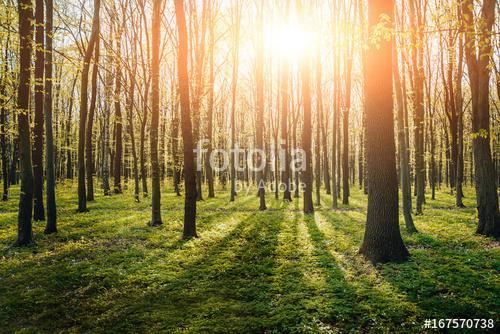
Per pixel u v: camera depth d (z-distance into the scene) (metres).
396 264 8.76
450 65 24.45
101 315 6.67
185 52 12.29
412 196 29.75
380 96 9.34
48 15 14.20
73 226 14.27
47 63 14.05
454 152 28.09
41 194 15.66
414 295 6.86
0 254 10.27
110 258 9.80
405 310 6.26
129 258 9.83
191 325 6.18
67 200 23.78
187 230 12.35
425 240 11.30
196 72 25.72
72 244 11.34
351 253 10.01
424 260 9.02
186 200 12.45
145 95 24.58
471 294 6.75
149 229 13.77
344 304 6.63
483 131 8.46
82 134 18.47
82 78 18.27
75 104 41.69
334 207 21.75
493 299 6.49
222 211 19.83
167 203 23.27
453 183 31.05
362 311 6.32
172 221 15.49
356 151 49.91
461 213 17.94
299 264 9.34
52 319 6.66
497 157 36.59
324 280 7.95
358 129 43.59
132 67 25.80
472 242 10.91
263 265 9.31
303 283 7.86
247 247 11.11
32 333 6.14
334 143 22.06
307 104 19.44
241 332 5.89
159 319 6.45
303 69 19.48
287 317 6.26
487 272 7.94
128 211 19.08
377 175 9.37
